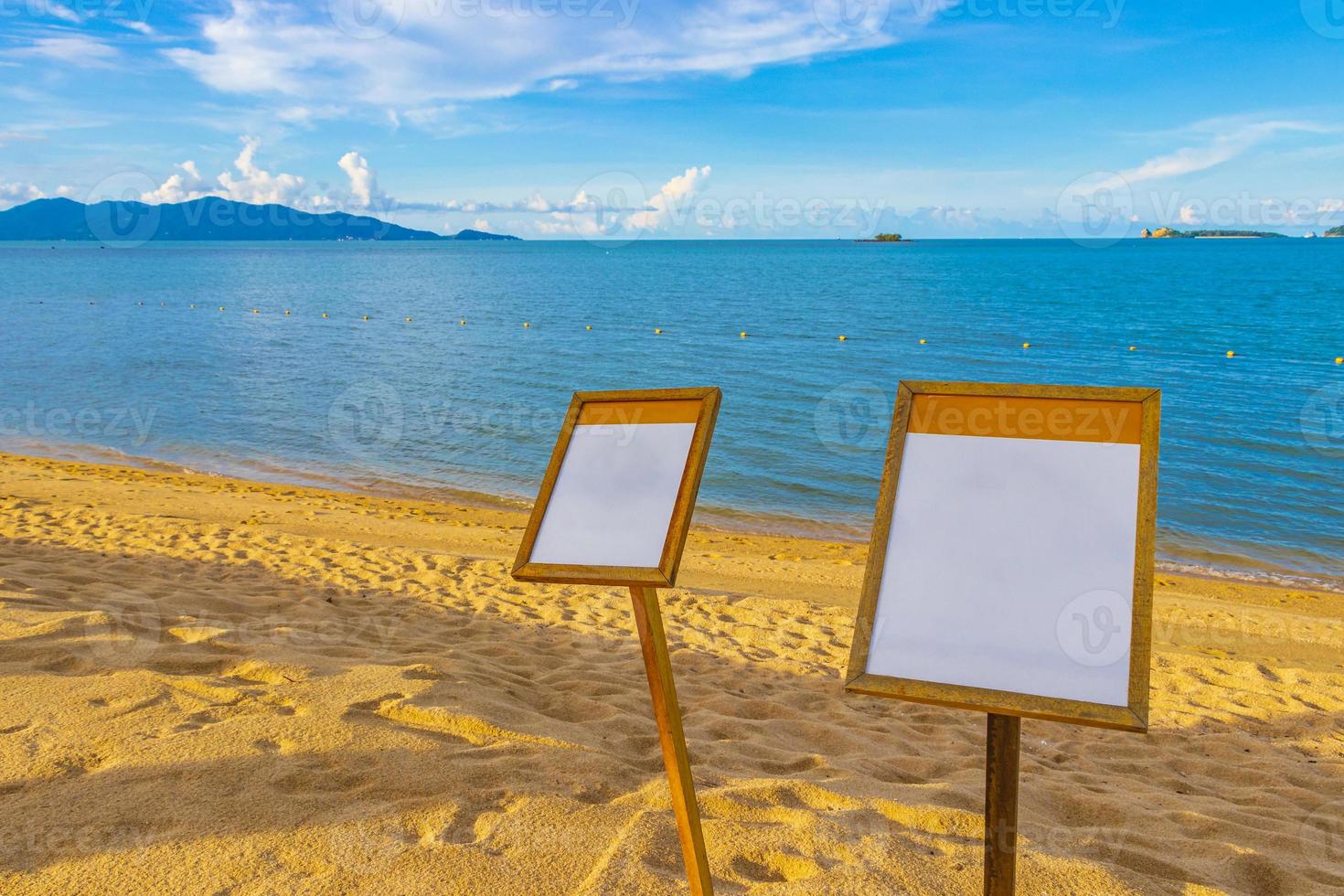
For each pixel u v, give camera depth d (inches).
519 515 503.8
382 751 116.6
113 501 440.8
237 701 132.1
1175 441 711.7
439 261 4945.9
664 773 125.4
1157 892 96.2
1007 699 54.7
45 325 1577.3
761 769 136.6
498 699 152.8
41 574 229.6
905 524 64.4
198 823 95.7
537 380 1005.2
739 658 227.5
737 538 470.0
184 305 1964.8
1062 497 62.1
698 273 3304.6
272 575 276.7
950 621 59.4
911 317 1631.4
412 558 311.9
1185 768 168.2
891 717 188.9
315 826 96.7
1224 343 1278.3
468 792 107.6
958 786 126.0
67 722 118.6
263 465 630.5
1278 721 200.1
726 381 986.1
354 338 1381.6
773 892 90.2
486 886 87.7
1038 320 1577.3
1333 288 2301.9
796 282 2733.8
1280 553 466.3
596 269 3752.5
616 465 75.7
